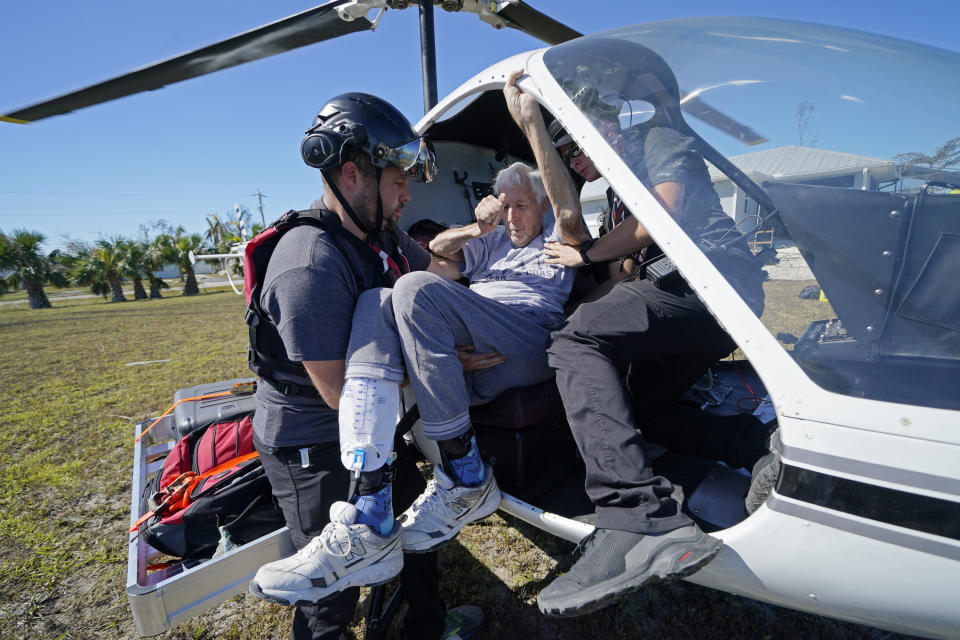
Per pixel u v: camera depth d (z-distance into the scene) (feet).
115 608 5.96
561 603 3.30
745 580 3.37
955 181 3.15
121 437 11.35
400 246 5.27
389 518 3.86
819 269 3.30
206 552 4.81
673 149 3.68
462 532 6.84
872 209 3.25
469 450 4.09
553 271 5.36
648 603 5.42
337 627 4.01
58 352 24.20
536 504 4.55
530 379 4.74
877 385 2.91
